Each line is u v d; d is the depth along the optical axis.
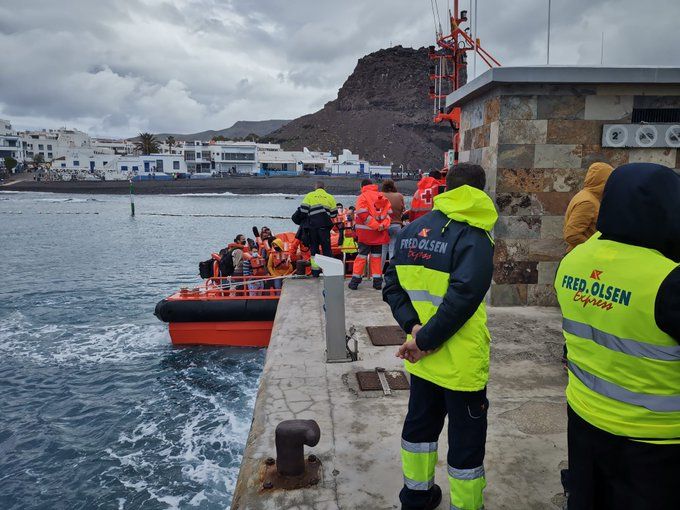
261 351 10.77
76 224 51.59
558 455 3.23
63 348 12.27
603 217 1.76
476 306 2.16
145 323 14.45
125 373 10.51
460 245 2.22
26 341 12.85
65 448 7.77
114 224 51.81
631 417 1.63
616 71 5.89
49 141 175.75
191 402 8.93
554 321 5.91
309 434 3.04
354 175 146.25
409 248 2.43
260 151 160.75
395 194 8.39
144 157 134.00
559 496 2.83
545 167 6.25
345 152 163.38
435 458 2.56
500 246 6.41
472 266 2.16
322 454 3.34
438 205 2.36
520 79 5.90
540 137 6.19
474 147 7.11
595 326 1.73
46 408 9.12
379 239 7.64
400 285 2.50
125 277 22.48
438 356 2.33
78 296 18.22
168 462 7.15
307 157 161.00
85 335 13.31
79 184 118.69
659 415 1.58
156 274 23.39
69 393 9.70
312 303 7.16
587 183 4.29
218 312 10.52
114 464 7.21
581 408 1.80
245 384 9.45
